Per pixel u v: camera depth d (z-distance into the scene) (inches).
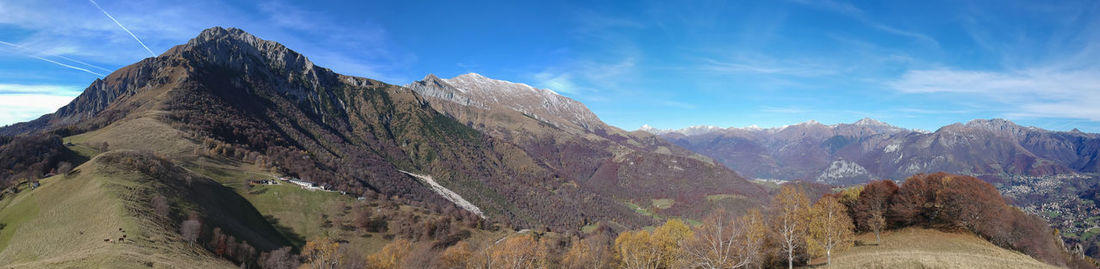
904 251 2844.5
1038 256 3107.8
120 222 3959.2
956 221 3348.9
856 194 4094.5
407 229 6835.6
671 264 3368.6
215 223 4916.3
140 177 5270.7
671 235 3841.0
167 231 4163.4
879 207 3668.8
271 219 6402.6
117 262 2930.6
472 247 6264.8
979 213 3238.2
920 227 3474.4
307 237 6230.3
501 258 4104.3
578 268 4269.2
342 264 4840.1
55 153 6835.6
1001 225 3166.8
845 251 3157.0
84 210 4328.3
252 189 7066.9
